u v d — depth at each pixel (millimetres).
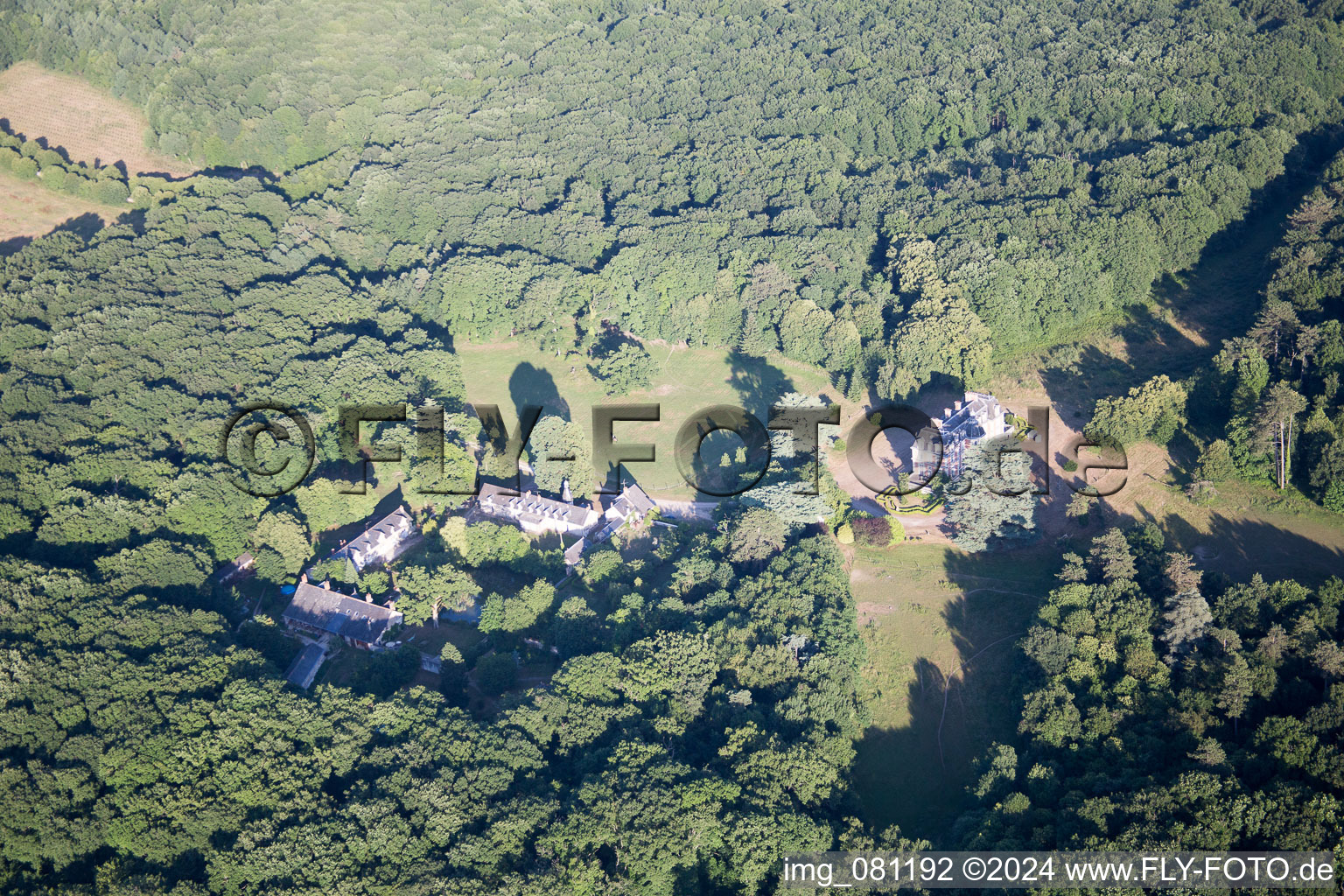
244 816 184000
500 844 177250
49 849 179750
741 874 177375
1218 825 166125
